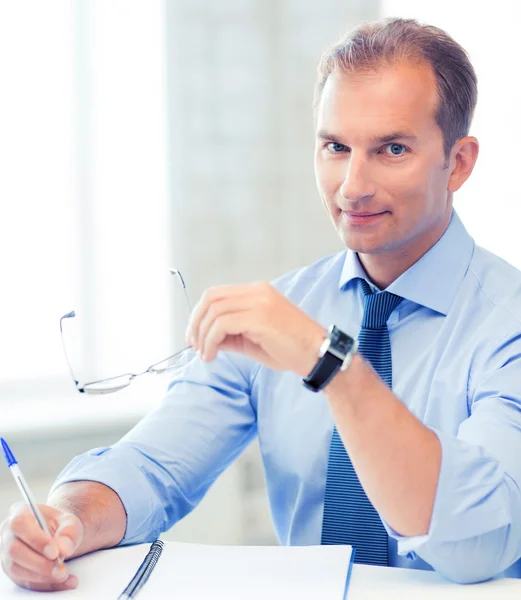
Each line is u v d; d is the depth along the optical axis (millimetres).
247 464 2836
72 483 1321
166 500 1422
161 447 1446
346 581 1087
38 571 1072
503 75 2961
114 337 2811
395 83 1284
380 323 1452
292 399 1493
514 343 1333
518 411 1226
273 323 1089
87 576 1135
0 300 2719
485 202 3002
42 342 2762
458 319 1415
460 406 1353
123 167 2818
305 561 1159
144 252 2844
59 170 2760
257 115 2941
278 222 2984
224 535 2822
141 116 2832
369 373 1094
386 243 1342
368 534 1345
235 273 2959
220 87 2896
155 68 2836
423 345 1425
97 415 2682
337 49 1353
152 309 2855
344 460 1379
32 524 1099
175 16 2828
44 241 2756
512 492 1118
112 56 2789
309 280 1625
